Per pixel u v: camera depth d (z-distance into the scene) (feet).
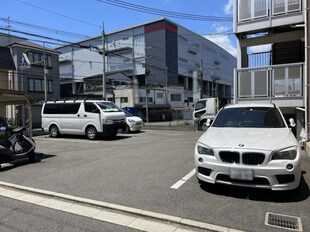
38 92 111.75
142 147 35.73
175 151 31.78
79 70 213.66
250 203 14.80
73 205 15.60
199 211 13.96
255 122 19.62
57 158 29.32
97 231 12.33
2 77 98.07
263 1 39.58
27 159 28.86
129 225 12.89
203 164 15.94
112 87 145.79
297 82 35.99
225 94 288.92
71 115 47.91
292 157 14.66
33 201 16.40
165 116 143.64
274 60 47.21
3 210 15.01
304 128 32.42
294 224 12.38
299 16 37.06
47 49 115.85
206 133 18.58
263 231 11.80
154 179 19.85
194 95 218.38
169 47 199.00
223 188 17.30
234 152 14.97
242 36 42.88
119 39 202.69
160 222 13.15
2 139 25.62
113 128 45.73
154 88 153.17
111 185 18.74
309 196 15.61
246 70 39.34
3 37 116.88
